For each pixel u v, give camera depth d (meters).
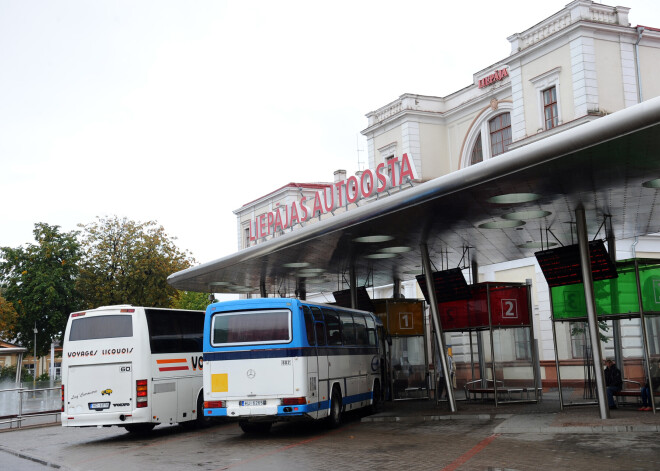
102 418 17.22
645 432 13.25
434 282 20.44
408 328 24.38
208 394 16.16
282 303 16.12
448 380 19.08
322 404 16.66
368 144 40.62
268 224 43.03
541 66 29.39
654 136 10.93
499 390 20.42
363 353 20.36
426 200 14.94
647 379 16.83
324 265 24.31
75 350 17.64
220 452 14.30
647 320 18.08
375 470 10.89
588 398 19.56
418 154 37.03
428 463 11.23
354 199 35.22
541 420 15.42
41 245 52.66
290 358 15.80
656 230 20.34
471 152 36.12
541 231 19.66
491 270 32.66
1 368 33.28
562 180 13.62
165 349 18.25
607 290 17.00
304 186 50.03
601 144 11.28
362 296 24.78
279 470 11.43
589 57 27.48
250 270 24.95
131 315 17.62
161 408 17.80
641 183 14.24
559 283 17.27
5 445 18.28
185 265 47.62
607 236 19.81
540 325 29.70
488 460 11.12
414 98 37.69
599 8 28.14
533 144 12.27
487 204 15.58
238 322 16.25
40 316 51.91
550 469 10.05
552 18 29.00
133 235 46.97
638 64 28.31
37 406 25.09
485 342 26.58
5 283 53.34
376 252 22.06
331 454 12.94
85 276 46.81
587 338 20.39
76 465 13.66
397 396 23.77
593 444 12.10
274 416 15.70
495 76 34.06
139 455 14.63
